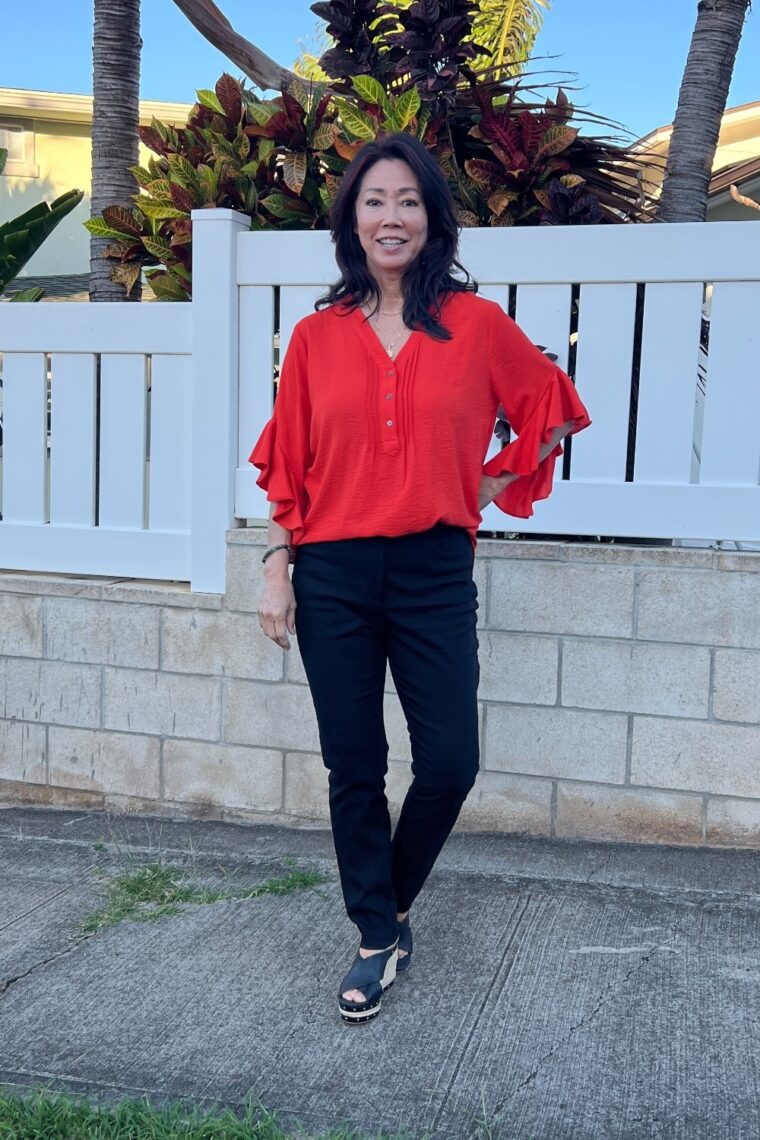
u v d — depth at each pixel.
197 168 3.97
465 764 2.29
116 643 3.74
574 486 3.29
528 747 3.34
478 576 3.32
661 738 3.23
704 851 3.22
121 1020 2.44
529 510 2.49
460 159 4.11
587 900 2.95
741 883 3.01
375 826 2.39
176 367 3.71
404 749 3.46
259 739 3.62
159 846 3.47
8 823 3.74
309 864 3.29
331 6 3.91
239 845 3.46
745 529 3.19
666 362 3.22
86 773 3.83
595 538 3.61
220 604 3.60
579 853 3.24
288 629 2.37
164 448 3.74
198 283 3.54
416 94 3.71
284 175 3.86
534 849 3.28
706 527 3.22
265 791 3.63
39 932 2.89
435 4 3.74
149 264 4.43
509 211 3.86
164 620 3.67
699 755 3.21
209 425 3.59
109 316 3.75
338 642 2.28
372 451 2.22
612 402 3.26
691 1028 2.33
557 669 3.29
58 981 2.62
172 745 3.71
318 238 3.47
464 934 2.78
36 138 12.44
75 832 3.63
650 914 2.86
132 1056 2.30
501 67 3.95
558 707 3.30
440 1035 2.34
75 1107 2.09
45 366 3.87
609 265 3.22
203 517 3.62
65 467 3.88
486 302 2.31
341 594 2.27
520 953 2.68
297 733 3.58
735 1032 2.31
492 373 2.31
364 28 3.96
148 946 2.79
